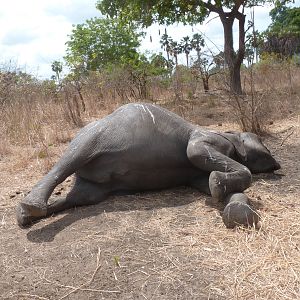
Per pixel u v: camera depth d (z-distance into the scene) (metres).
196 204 4.07
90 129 4.21
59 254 3.30
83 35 22.86
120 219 3.80
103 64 20.97
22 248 3.45
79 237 3.54
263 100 7.71
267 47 19.66
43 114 8.68
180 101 9.42
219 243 3.30
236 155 4.55
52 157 6.01
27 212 3.80
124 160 4.14
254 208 3.79
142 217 3.83
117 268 3.06
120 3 12.98
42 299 2.79
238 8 11.78
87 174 4.20
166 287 2.82
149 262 3.11
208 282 2.84
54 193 4.54
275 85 11.48
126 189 4.34
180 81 10.81
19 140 7.06
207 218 3.75
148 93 11.05
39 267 3.15
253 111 6.59
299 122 7.21
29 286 2.93
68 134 7.22
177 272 2.97
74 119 8.33
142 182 4.31
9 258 3.30
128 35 23.28
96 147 4.11
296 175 4.77
